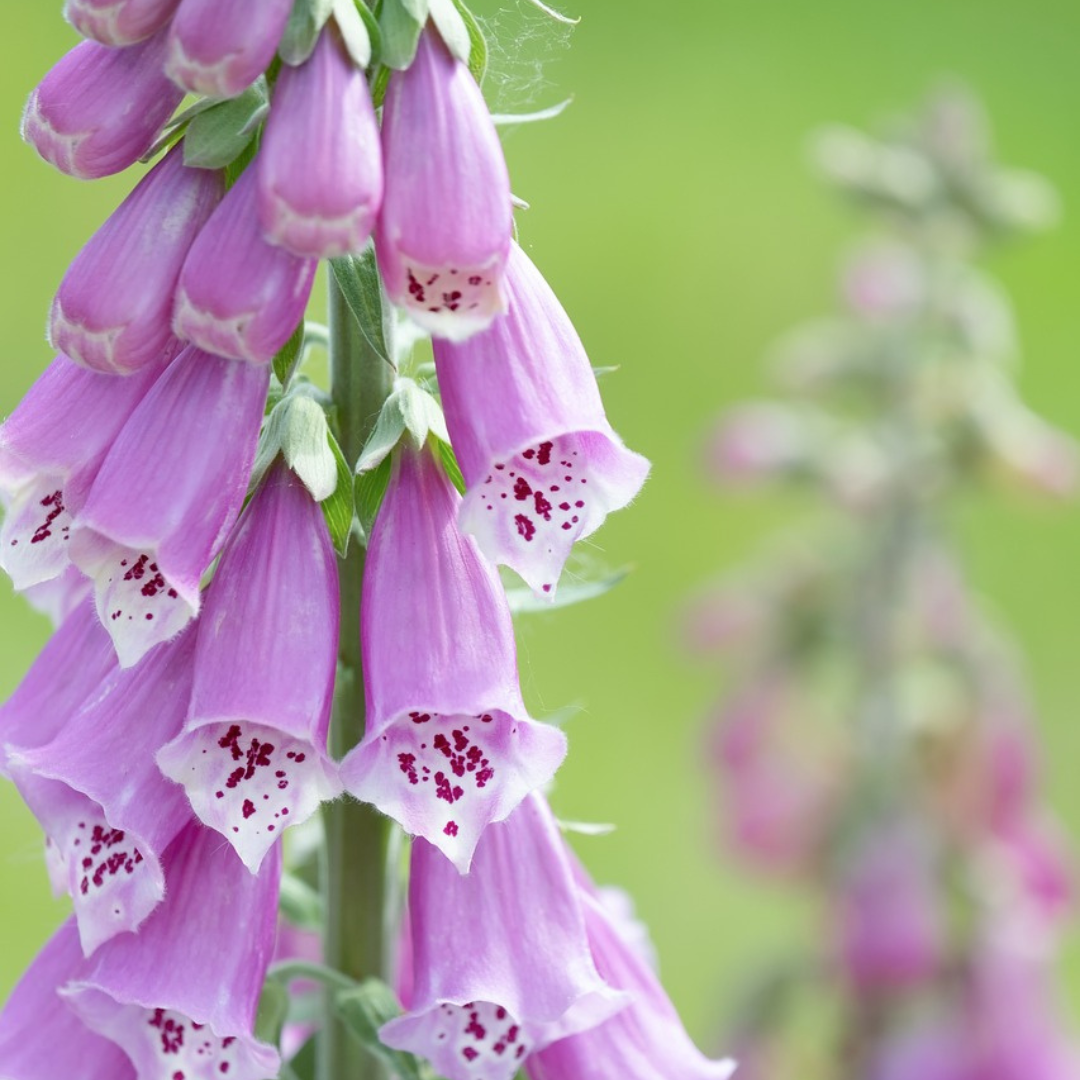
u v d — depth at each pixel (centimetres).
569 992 78
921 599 114
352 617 79
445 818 76
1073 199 246
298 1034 86
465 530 76
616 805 187
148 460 77
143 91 76
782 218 235
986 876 113
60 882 80
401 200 75
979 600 122
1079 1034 128
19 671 157
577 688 191
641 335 227
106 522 76
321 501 78
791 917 156
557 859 79
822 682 117
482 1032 78
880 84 246
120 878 78
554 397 77
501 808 76
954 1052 110
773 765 117
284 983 80
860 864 111
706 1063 81
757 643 117
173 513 76
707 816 120
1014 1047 110
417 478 78
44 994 80
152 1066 78
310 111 75
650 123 237
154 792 77
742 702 118
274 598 77
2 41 212
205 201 77
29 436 77
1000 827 113
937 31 252
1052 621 199
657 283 228
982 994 110
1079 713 195
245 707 76
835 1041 112
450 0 76
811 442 120
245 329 75
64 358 78
